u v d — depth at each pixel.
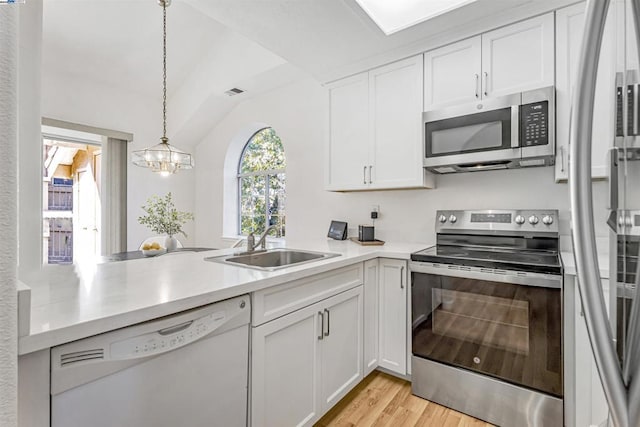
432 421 1.70
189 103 4.11
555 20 1.78
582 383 1.46
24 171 1.08
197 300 1.03
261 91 3.74
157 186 4.35
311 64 2.51
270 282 1.29
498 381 1.65
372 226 2.68
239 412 1.21
